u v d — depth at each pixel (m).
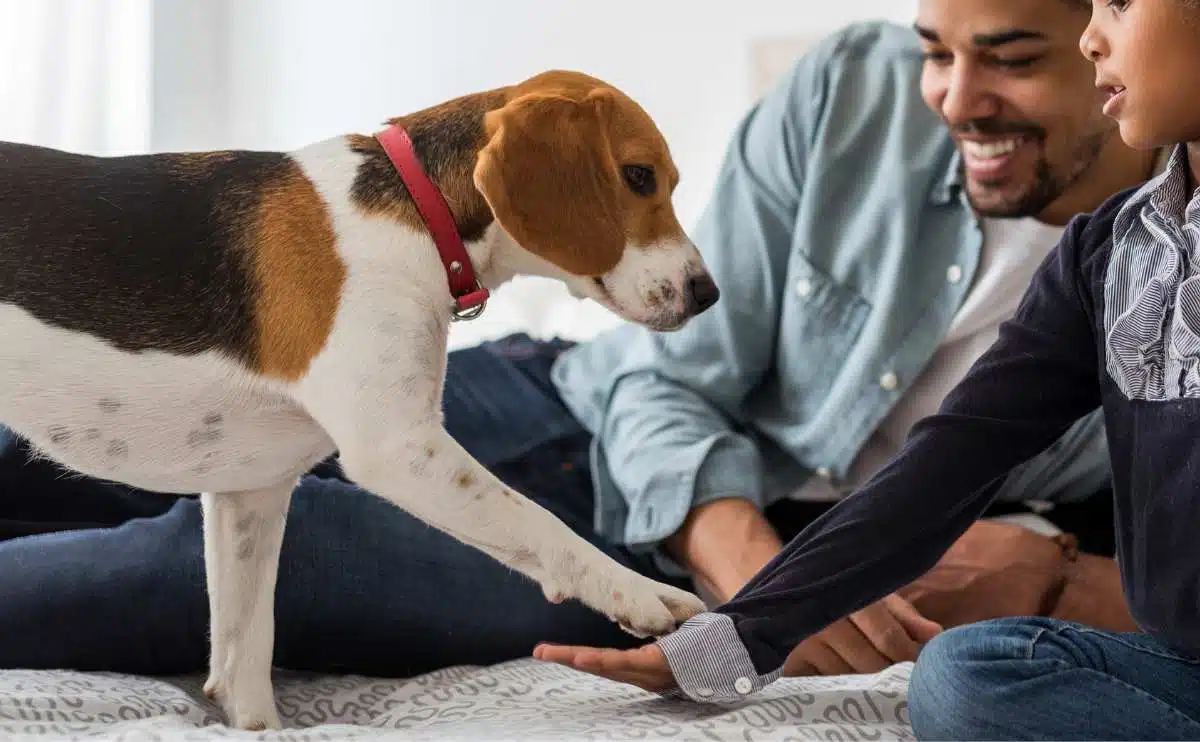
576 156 1.27
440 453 1.20
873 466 1.84
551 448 1.88
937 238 1.81
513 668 1.47
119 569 1.36
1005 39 1.56
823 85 1.94
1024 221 1.77
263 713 1.31
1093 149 1.67
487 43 3.31
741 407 1.92
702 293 1.36
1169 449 1.06
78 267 1.24
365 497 1.49
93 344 1.23
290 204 1.26
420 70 3.35
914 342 1.78
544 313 2.90
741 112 3.16
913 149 1.85
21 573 1.35
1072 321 1.22
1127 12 1.04
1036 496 1.79
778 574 1.20
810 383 1.85
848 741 1.11
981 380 1.25
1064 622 1.16
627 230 1.33
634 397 1.86
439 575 1.48
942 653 1.11
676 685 1.21
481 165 1.22
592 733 1.08
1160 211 1.11
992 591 1.61
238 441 1.27
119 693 1.27
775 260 1.92
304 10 3.39
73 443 1.27
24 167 1.27
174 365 1.23
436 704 1.35
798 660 1.51
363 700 1.40
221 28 3.39
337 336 1.20
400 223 1.25
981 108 1.63
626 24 3.22
